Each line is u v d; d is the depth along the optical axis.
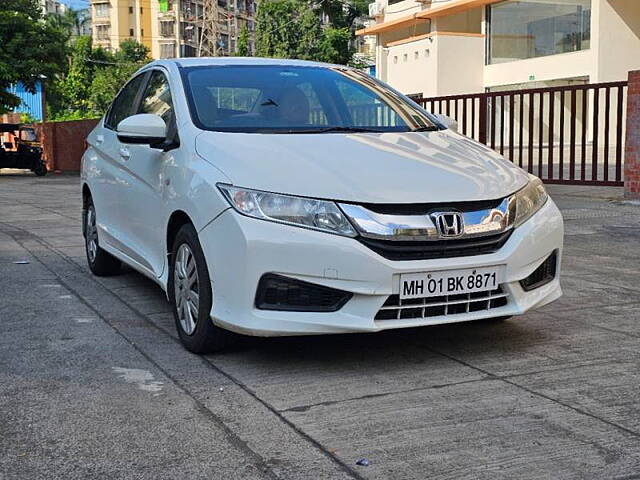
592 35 25.84
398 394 3.91
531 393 3.90
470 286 4.16
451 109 19.77
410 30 38.50
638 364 4.34
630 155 11.14
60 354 4.64
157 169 5.14
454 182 4.27
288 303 4.05
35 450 3.31
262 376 4.20
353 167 4.30
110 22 113.50
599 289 6.24
